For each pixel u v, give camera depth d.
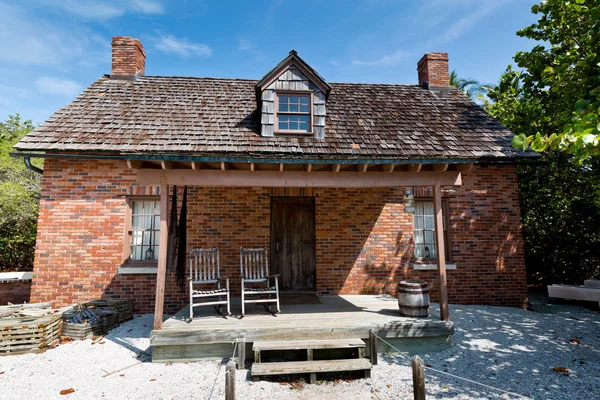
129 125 7.60
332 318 5.95
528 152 8.22
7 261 11.27
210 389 4.37
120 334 6.52
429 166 6.21
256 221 8.27
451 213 8.79
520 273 8.74
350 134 7.49
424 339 5.71
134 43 9.96
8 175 11.66
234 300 7.68
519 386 4.38
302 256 8.47
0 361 5.27
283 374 4.68
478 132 8.62
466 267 8.66
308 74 7.44
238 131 7.24
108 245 7.86
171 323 5.66
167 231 5.62
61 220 7.82
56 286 7.67
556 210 10.92
